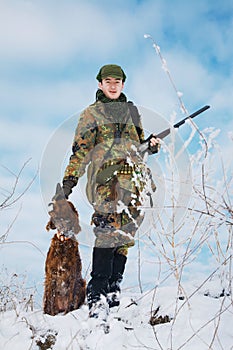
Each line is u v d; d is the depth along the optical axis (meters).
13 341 2.94
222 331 2.85
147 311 3.28
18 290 3.50
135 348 2.77
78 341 2.86
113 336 2.90
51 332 3.00
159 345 2.73
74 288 3.35
